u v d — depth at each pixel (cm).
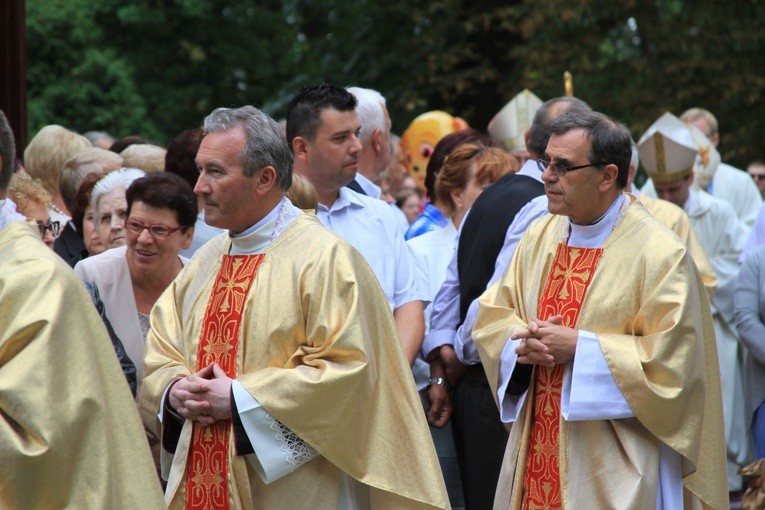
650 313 1107
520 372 1155
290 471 1028
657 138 1961
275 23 4653
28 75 3406
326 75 4475
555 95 4003
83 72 3459
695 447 1115
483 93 4122
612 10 4022
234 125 1053
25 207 1120
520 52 3934
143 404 1083
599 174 1121
